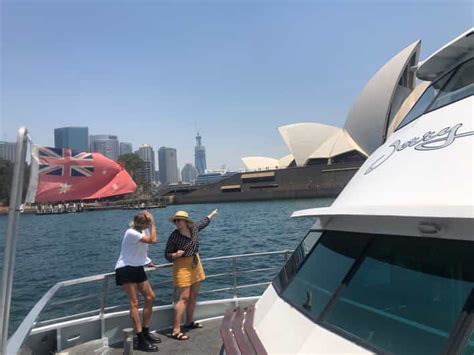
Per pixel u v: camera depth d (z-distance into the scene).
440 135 2.51
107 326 5.21
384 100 50.94
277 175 98.62
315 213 2.79
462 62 3.09
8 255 2.36
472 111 2.46
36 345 4.55
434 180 2.21
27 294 15.11
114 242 36.34
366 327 2.12
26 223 73.06
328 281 2.55
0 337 2.35
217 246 28.16
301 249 3.16
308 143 88.69
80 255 28.12
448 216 1.83
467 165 2.12
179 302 5.29
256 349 2.49
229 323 3.01
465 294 1.81
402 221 2.28
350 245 2.60
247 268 16.39
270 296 3.07
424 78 4.38
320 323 2.36
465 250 1.91
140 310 5.49
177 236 5.37
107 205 116.25
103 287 5.14
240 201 104.50
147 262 5.08
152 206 110.69
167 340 5.20
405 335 1.94
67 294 13.00
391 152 2.92
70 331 4.90
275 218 52.78
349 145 82.94
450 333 1.77
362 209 2.35
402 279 2.11
